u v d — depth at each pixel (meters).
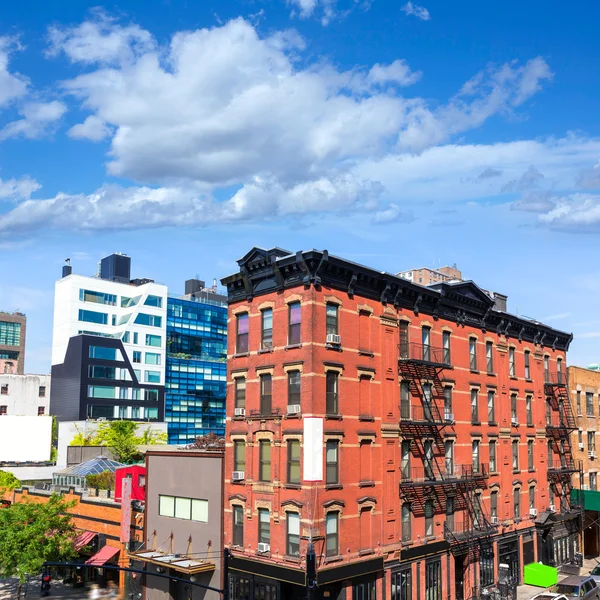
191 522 42.00
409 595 40.22
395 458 40.38
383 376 40.22
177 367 145.38
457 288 47.44
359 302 39.22
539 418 57.97
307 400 35.41
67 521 47.78
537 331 58.62
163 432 122.00
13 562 44.34
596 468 68.12
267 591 36.59
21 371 187.62
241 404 40.06
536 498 56.03
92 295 127.25
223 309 159.62
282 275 37.72
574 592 42.53
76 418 115.56
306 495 34.59
